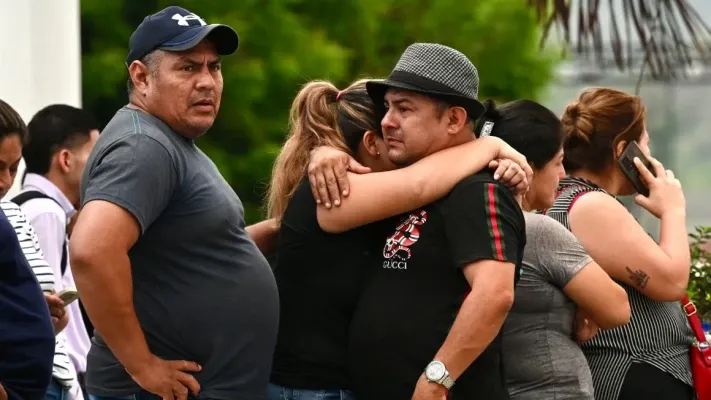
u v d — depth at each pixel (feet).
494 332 33.30
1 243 31.07
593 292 37.19
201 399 34.68
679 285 40.70
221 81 36.58
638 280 40.47
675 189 42.98
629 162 43.14
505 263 33.37
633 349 41.09
